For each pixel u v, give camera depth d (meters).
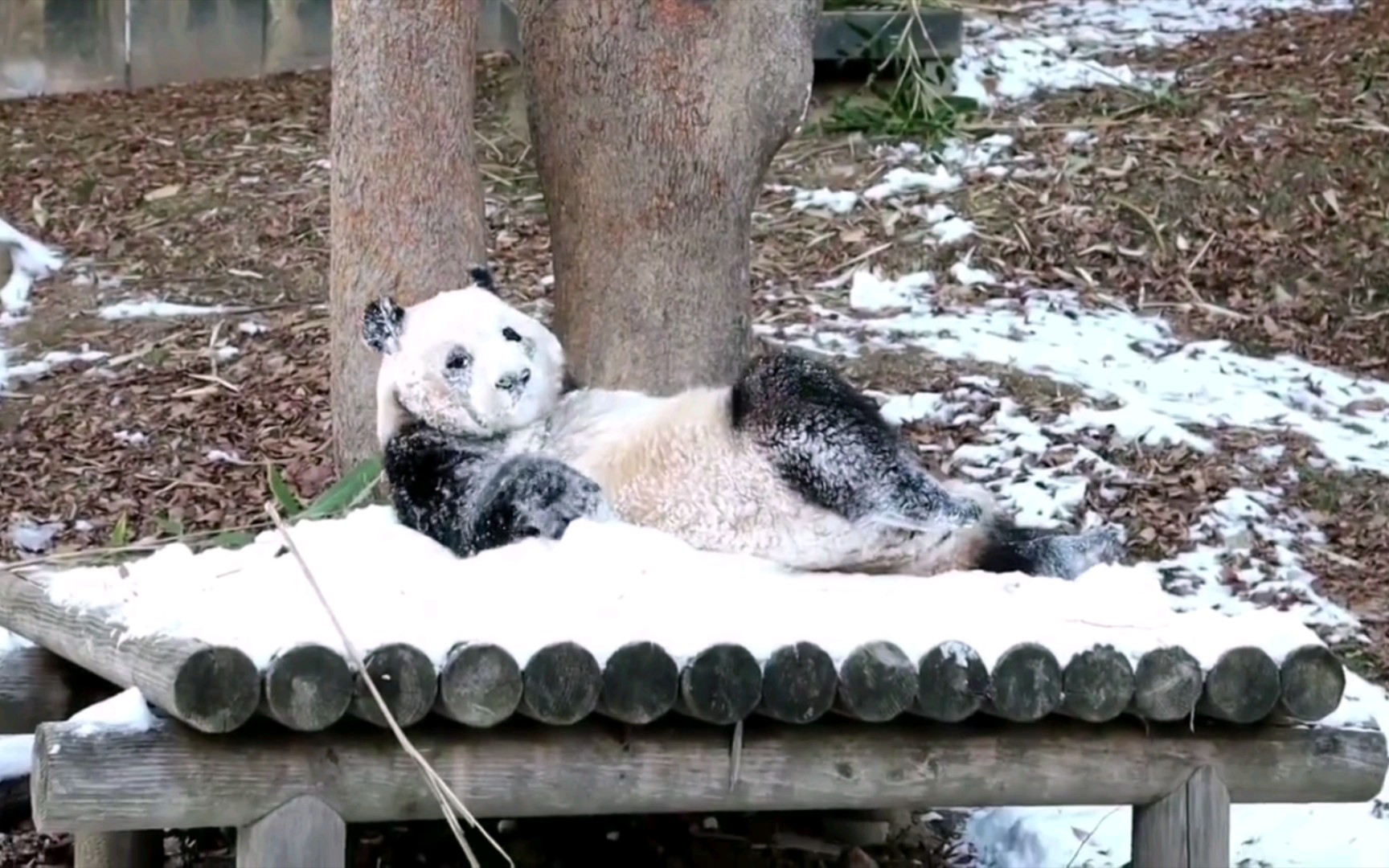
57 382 14.60
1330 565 11.98
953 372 14.00
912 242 16.23
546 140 9.87
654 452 7.52
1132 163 17.36
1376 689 10.48
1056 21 21.81
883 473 7.32
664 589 6.64
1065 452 12.98
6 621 8.10
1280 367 14.65
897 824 9.42
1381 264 15.98
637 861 8.84
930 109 18.17
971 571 7.65
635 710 6.18
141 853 8.34
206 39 21.20
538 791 6.40
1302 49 20.08
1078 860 8.84
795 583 7.02
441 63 9.65
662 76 9.58
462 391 7.38
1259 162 17.31
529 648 6.14
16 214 17.69
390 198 9.66
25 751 9.19
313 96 20.61
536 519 7.16
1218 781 6.94
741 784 6.59
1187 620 7.03
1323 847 9.02
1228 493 12.60
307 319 15.50
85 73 20.94
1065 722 6.86
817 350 14.34
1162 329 15.16
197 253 16.84
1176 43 20.70
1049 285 15.72
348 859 8.71
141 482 13.00
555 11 9.66
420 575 6.76
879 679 6.34
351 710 5.97
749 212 9.97
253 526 11.94
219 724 5.80
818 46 18.69
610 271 9.76
